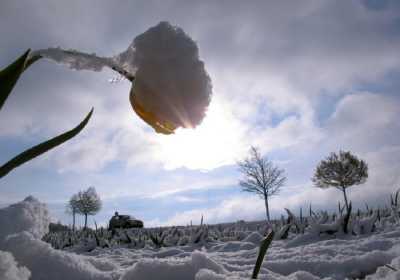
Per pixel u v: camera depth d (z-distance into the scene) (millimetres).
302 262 758
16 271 296
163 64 211
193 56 216
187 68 213
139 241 2260
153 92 212
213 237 2264
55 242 2477
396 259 546
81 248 2148
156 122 220
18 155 240
